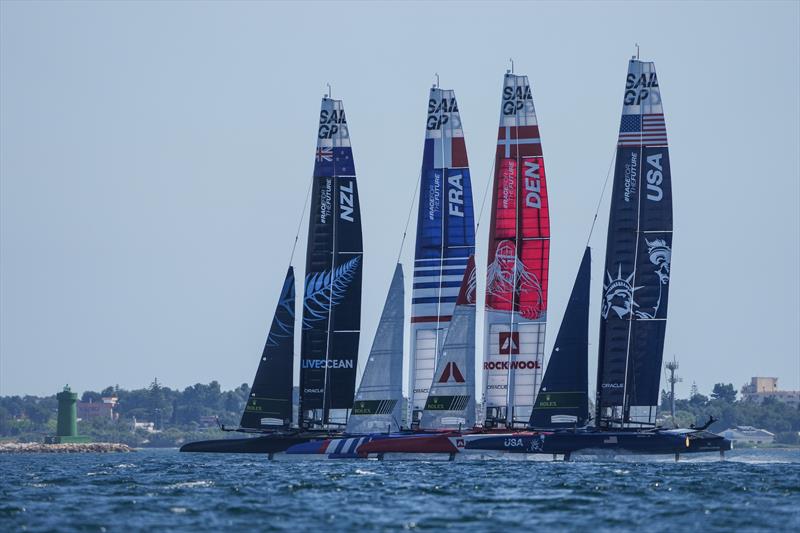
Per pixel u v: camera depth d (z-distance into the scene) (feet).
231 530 508.12
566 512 559.79
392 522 528.63
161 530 508.53
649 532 504.02
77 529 511.40
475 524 523.70
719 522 529.04
